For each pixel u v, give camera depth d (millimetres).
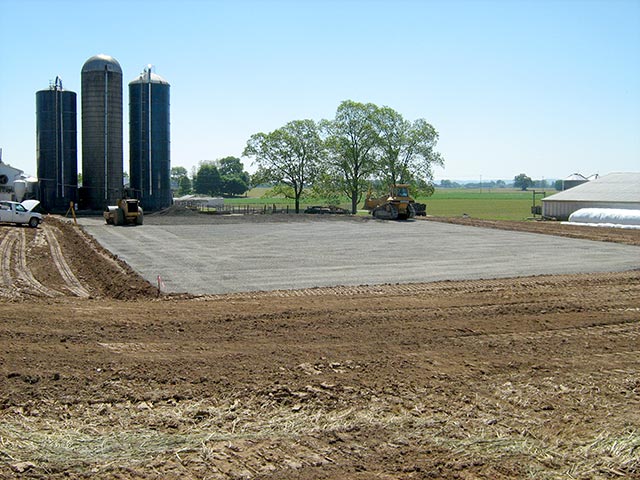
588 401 9398
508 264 24781
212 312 14672
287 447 7617
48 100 61906
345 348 11773
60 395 8992
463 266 24172
